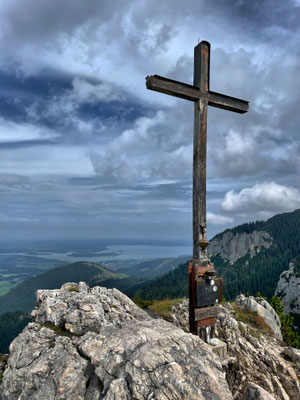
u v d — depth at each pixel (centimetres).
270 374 900
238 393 762
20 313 19500
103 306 892
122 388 536
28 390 629
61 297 905
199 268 864
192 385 547
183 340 680
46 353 704
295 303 11762
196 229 912
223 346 857
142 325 768
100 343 677
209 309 868
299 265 13412
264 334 1335
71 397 584
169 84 893
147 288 15650
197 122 955
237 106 1031
